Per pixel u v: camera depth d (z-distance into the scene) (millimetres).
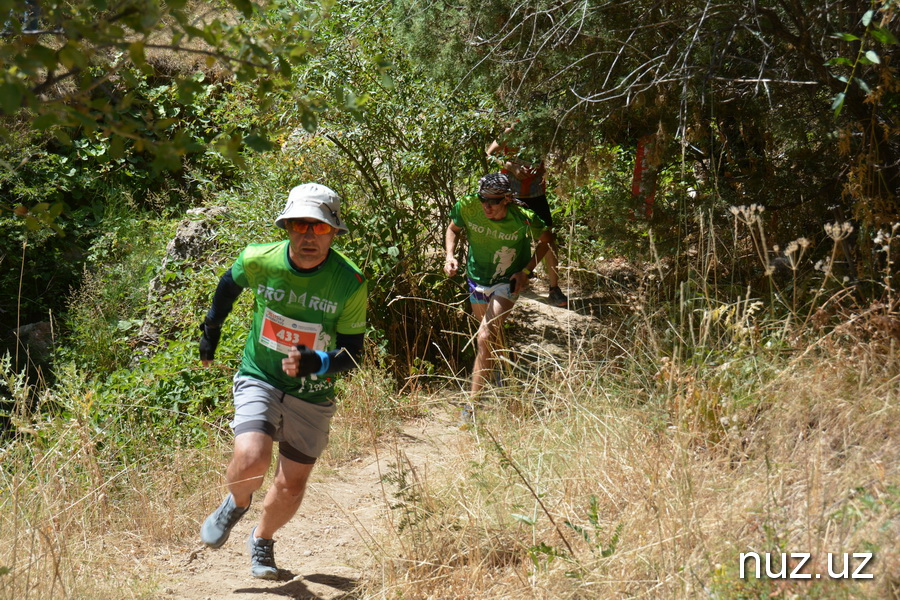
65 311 11602
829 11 5477
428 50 6578
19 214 3119
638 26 5754
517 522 4141
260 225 8180
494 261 6344
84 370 8500
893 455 3764
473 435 5086
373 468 5863
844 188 5688
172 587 4141
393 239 7715
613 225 7000
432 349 7793
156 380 6805
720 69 6047
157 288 9516
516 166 7715
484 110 7891
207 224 9648
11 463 4945
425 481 4617
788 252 4984
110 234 11898
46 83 2539
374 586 4004
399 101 7723
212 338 4215
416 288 7688
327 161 7949
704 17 5250
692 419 4402
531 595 3520
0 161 3549
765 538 3336
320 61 7258
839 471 3609
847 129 5469
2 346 10172
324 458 5980
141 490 5105
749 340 4980
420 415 6766
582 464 4461
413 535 4133
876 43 5156
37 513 4477
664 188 7074
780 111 6160
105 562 4277
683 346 5309
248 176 9477
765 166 6703
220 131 10164
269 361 3934
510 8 6043
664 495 3783
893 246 5484
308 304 3844
